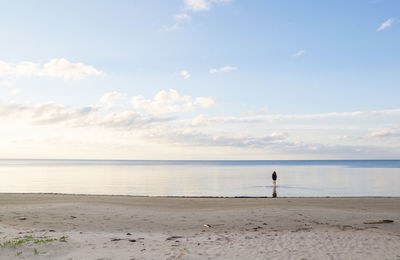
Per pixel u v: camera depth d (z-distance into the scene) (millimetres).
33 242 8492
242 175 69250
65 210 14969
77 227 11727
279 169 106438
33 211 14664
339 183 45906
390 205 16750
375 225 12023
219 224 12359
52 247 8219
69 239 9219
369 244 8789
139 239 9586
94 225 12117
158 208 16109
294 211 14766
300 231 10961
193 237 9977
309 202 17906
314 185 42594
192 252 7992
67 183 47125
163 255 7707
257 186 41688
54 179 56000
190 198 20078
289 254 7801
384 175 66438
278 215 13922
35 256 7480
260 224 12297
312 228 11531
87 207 15898
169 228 11711
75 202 17703
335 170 94812
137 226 12023
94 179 56625
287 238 9617
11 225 11836
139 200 18875
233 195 32250
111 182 49562
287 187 39969
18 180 53156
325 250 8172
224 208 16062
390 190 36375
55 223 12336
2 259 7227
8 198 19469
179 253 7828
